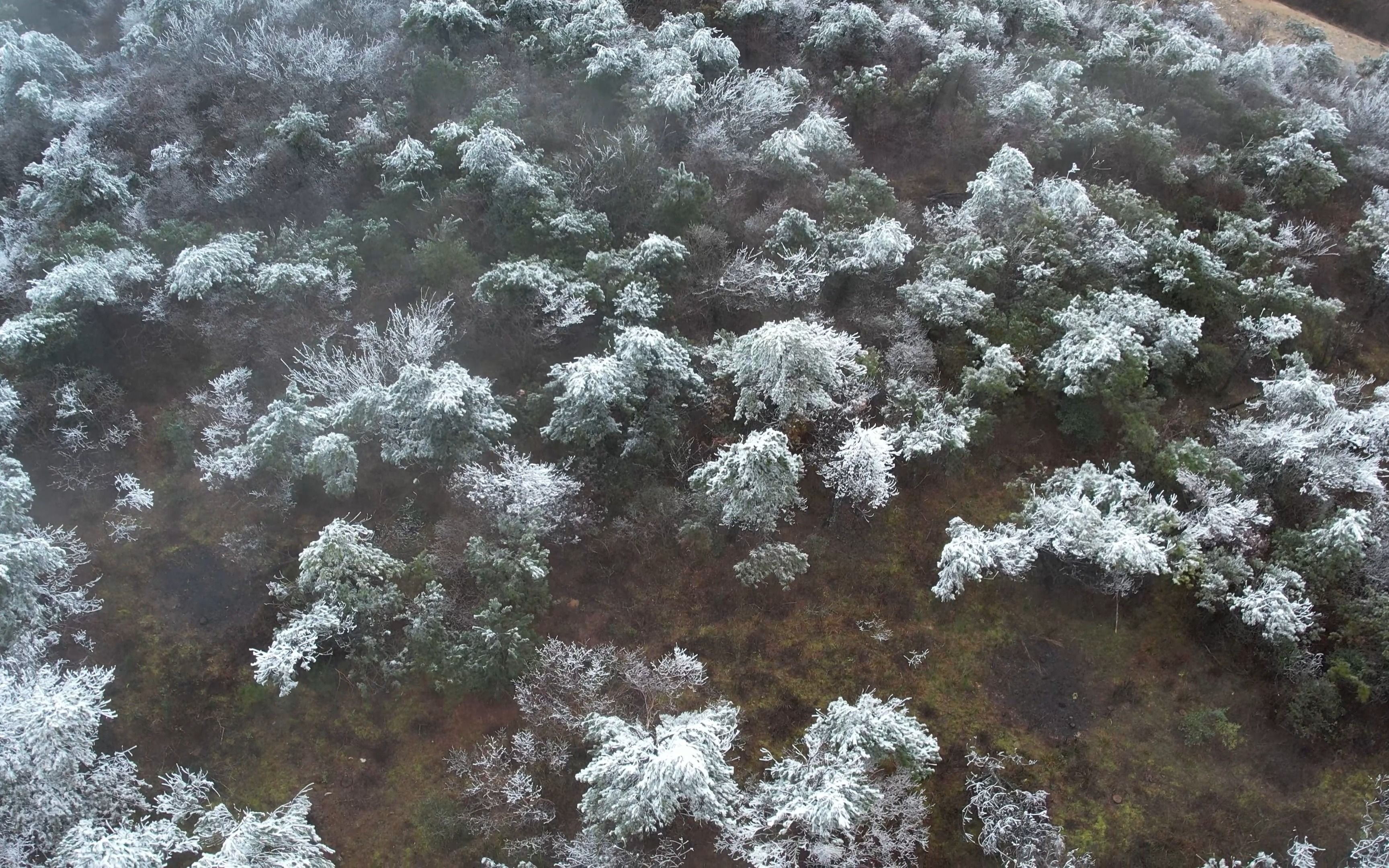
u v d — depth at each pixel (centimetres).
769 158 1830
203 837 1114
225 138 1931
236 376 1495
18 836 1091
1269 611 1295
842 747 1156
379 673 1265
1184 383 1648
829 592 1405
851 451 1359
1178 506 1457
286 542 1394
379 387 1388
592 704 1234
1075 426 1531
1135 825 1225
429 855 1166
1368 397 1642
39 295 1483
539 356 1559
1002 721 1302
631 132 1791
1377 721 1298
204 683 1280
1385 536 1394
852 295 1658
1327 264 1920
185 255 1517
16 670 1194
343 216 1714
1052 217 1712
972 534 1359
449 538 1354
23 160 1945
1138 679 1345
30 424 1465
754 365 1387
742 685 1314
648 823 1073
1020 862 1142
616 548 1412
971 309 1585
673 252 1577
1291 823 1233
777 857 1112
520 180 1620
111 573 1373
